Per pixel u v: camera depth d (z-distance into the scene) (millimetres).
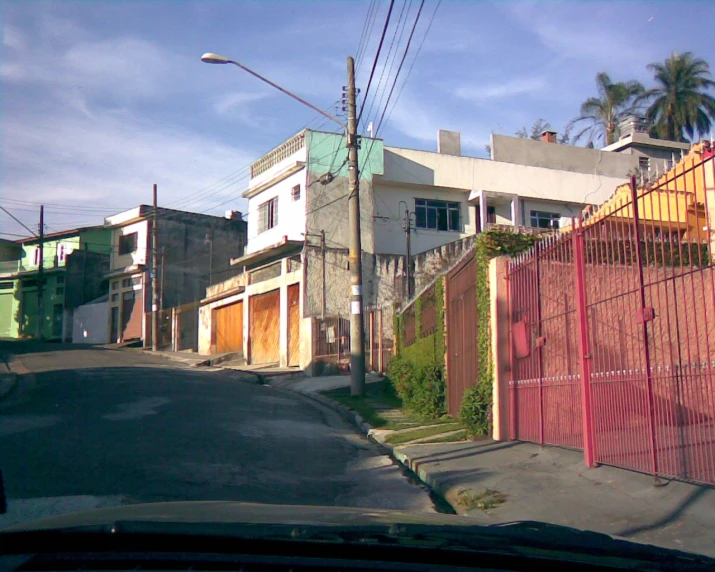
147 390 17047
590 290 9000
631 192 8031
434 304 16250
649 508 7031
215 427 12523
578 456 9281
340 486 9008
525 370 10969
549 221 34969
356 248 18141
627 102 47219
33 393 16969
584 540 3424
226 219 43375
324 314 25312
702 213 8617
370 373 22766
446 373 14797
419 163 32531
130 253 43000
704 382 7039
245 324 29984
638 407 7914
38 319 46250
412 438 12086
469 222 33438
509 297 11602
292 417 14688
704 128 44875
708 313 8773
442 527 3475
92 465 9117
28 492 7762
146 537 3020
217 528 3115
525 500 7758
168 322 38281
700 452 6980
